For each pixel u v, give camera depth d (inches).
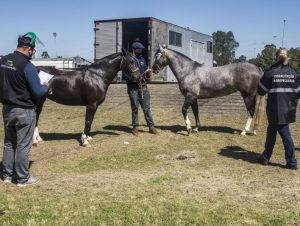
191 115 537.0
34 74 230.8
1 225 183.3
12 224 185.3
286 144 280.7
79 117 530.9
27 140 238.5
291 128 441.1
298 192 232.2
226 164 296.2
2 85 230.5
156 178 259.4
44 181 251.4
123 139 384.8
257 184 247.3
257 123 405.7
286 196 225.3
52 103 665.6
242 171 276.8
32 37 232.4
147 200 216.8
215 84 396.5
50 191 232.4
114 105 622.8
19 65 227.8
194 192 231.8
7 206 207.2
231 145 362.6
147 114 408.2
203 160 308.7
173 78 940.0
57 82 346.0
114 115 541.6
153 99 638.5
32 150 339.0
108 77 358.0
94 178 259.3
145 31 797.2
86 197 222.1
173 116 533.6
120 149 344.5
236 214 198.2
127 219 191.3
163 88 706.2
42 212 199.5
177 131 428.1
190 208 205.3
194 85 398.9
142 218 192.2
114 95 686.5
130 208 204.7
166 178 259.4
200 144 366.3
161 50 404.8
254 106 402.3
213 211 201.8
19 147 237.3
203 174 269.4
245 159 311.6
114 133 414.9
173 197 222.7
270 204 212.7
